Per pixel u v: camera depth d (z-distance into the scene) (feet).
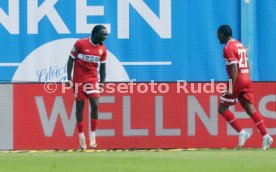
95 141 144.87
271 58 154.30
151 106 149.48
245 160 114.11
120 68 154.20
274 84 149.59
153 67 154.20
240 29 154.61
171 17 154.61
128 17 154.10
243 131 138.10
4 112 147.33
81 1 153.79
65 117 148.05
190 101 149.59
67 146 148.05
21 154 131.85
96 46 142.51
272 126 149.38
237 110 149.48
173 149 148.25
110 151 142.41
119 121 148.97
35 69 153.69
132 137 149.07
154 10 154.51
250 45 154.40
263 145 137.59
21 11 153.48
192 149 147.43
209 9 154.40
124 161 112.37
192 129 149.59
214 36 154.30
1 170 99.14
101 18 153.99
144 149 149.07
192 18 154.40
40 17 153.58
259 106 149.59
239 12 154.51
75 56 143.64
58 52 153.79
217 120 149.38
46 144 147.84
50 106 147.95
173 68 154.51
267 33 154.81
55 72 153.79
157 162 110.52
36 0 153.69
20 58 153.38
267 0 154.51
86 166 103.91
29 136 147.84
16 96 147.64
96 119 143.23
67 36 153.79
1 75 153.07
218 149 146.41
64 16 153.69
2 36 153.17
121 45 154.20
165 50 154.30
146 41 154.20
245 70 137.39
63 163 108.99
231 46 136.05
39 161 112.88
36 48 153.48
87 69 142.72
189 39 154.71
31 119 147.84
